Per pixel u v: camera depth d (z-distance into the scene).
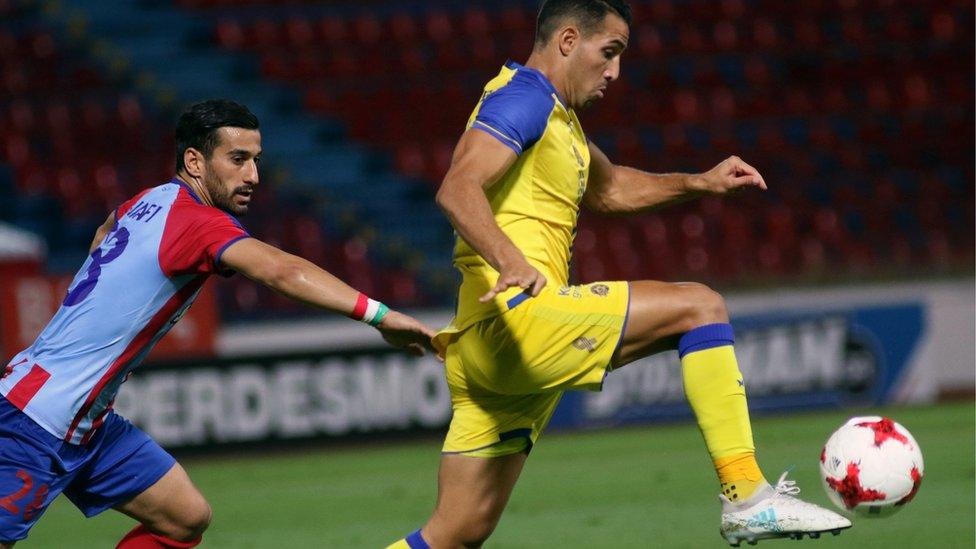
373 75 65.12
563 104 15.68
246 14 68.06
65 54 65.38
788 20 67.50
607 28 15.62
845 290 47.31
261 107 63.47
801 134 62.28
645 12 67.44
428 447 40.09
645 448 37.06
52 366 15.02
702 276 54.09
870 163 60.72
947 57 66.12
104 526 28.77
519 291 15.26
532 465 34.94
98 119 61.91
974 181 59.91
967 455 31.81
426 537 16.22
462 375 15.85
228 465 38.50
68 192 57.50
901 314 44.88
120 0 68.06
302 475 35.53
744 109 63.34
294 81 64.69
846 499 15.78
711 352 15.26
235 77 64.94
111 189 57.75
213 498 32.28
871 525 23.34
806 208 57.62
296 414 40.06
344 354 40.44
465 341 15.62
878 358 44.53
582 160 15.97
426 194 59.16
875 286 47.53
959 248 55.81
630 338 15.44
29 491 14.89
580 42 15.61
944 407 43.38
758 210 57.09
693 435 39.41
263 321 46.19
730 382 15.27
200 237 14.65
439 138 62.03
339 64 65.44
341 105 63.41
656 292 15.45
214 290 42.47
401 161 60.62
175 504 16.38
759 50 66.38
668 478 30.98
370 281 53.59
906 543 21.47
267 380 39.91
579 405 42.75
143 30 66.88
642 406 42.78
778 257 55.19
